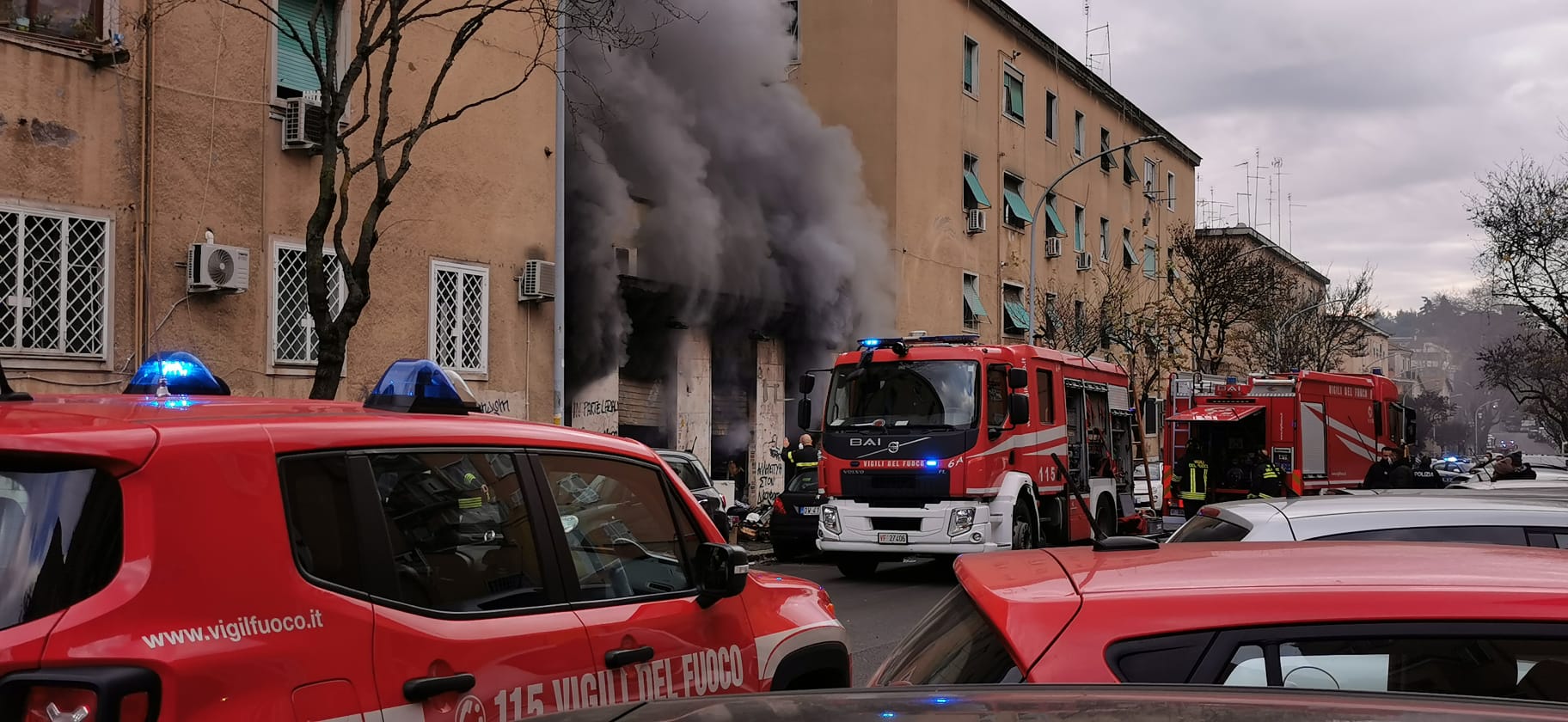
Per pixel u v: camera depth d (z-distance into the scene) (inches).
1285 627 94.0
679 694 155.8
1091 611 98.1
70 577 99.7
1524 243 1139.9
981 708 63.1
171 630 102.3
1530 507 211.9
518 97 655.8
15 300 449.7
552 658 137.7
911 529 573.0
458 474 136.3
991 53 1280.8
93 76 474.9
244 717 105.2
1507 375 1971.0
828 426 597.0
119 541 102.3
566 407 805.2
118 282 479.5
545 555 143.8
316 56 431.5
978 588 111.7
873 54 1099.9
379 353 576.7
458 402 149.6
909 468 567.8
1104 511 699.4
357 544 120.7
